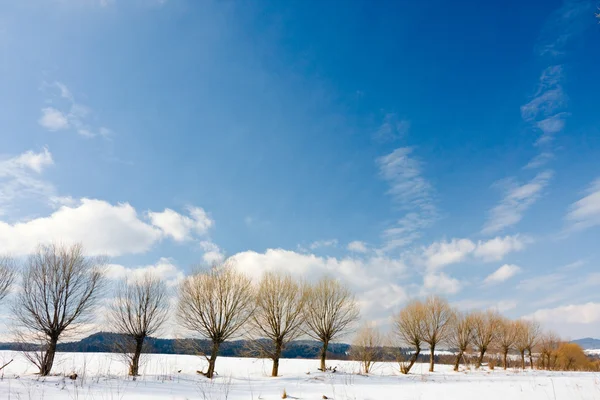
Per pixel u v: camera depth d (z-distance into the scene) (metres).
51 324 22.12
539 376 30.70
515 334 54.47
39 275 22.53
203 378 25.08
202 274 28.30
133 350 26.72
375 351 35.09
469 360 51.84
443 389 17.39
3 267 21.95
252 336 29.47
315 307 33.62
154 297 27.69
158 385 18.78
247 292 28.77
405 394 15.62
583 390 15.68
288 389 18.31
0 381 17.03
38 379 18.34
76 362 30.53
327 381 23.45
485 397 14.56
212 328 27.06
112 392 15.13
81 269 23.92
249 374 31.03
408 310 40.53
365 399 14.37
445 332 40.53
